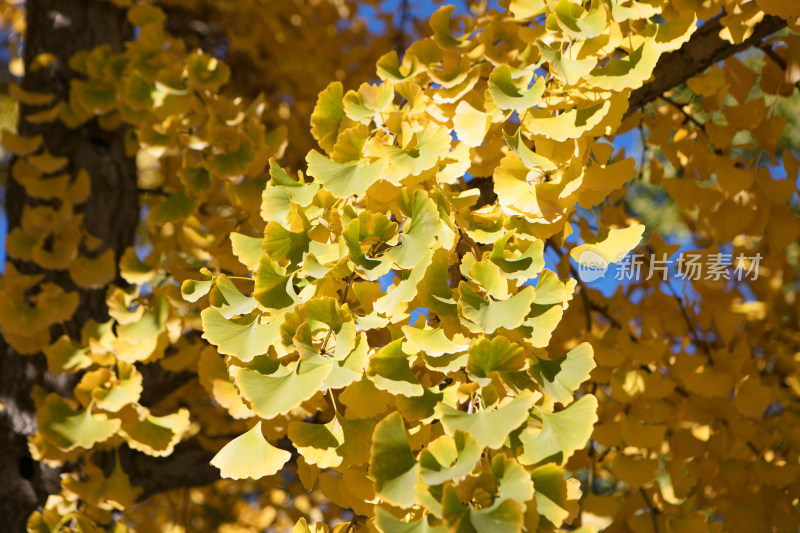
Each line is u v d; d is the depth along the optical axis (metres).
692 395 1.28
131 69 1.43
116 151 1.64
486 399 0.87
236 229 1.32
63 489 1.32
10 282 1.36
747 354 1.26
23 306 1.36
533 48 0.99
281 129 1.35
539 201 0.94
